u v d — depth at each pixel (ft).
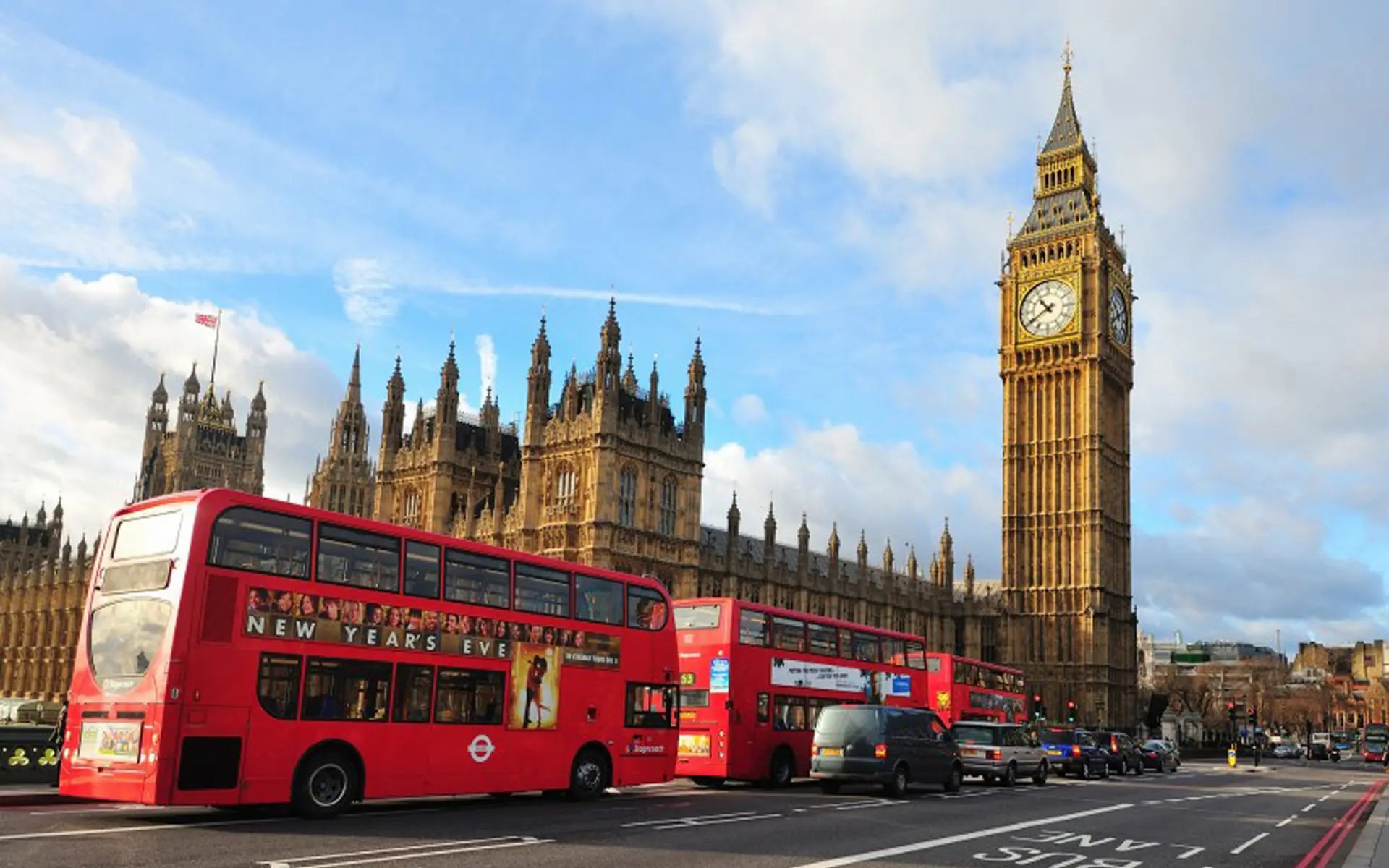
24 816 81.92
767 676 137.49
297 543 83.05
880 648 158.61
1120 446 456.86
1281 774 261.44
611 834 77.56
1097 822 101.04
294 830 75.20
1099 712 406.21
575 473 265.54
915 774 126.21
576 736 103.19
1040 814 106.52
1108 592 427.74
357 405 545.85
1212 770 278.26
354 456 536.01
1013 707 220.64
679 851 70.03
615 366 265.34
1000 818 100.07
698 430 284.61
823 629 148.66
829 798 118.21
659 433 273.54
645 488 267.80
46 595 446.60
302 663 81.87
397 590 89.30
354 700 84.94
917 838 81.35
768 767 135.44
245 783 77.46
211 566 77.56
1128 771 219.00
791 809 101.50
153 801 72.69
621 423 263.70
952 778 133.28
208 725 75.87
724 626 134.62
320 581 83.92
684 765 132.36
